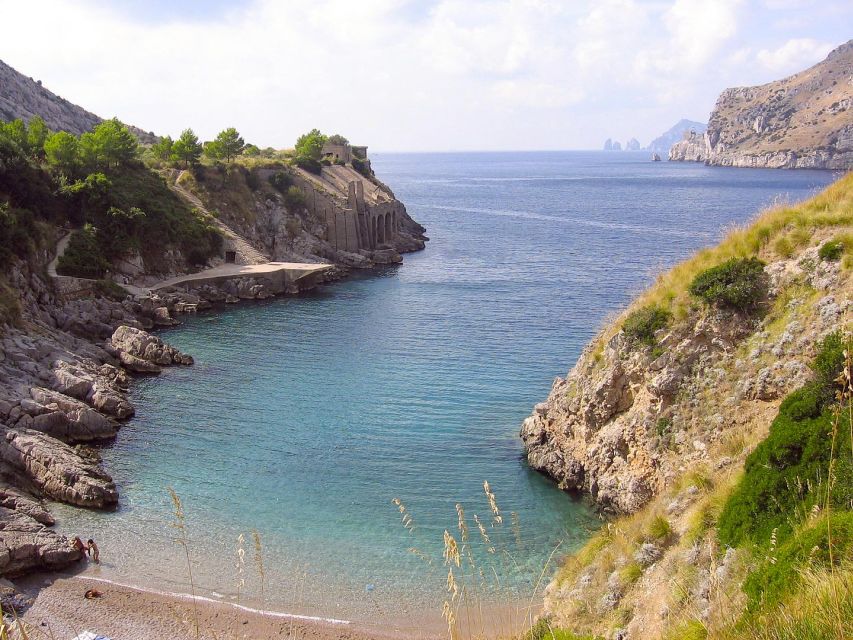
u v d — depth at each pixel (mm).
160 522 39594
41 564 34969
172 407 56875
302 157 147500
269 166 137375
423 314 89062
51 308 75875
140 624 31078
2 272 71625
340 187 147000
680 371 35594
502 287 105500
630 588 24031
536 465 45062
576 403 42719
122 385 61094
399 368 66688
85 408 50094
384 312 90938
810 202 36781
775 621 12031
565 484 42250
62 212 95438
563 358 69125
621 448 38625
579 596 25578
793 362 30844
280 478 44875
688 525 24906
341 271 118688
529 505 40875
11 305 64500
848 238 32594
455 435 51031
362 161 179750
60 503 41344
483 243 152750
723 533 21766
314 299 100562
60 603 32375
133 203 102562
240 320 87750
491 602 31375
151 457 47781
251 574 35031
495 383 62031
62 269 84562
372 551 37000
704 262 38125
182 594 33438
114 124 113688
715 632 13961
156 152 132125
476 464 46312
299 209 131625
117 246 95000
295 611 32344
